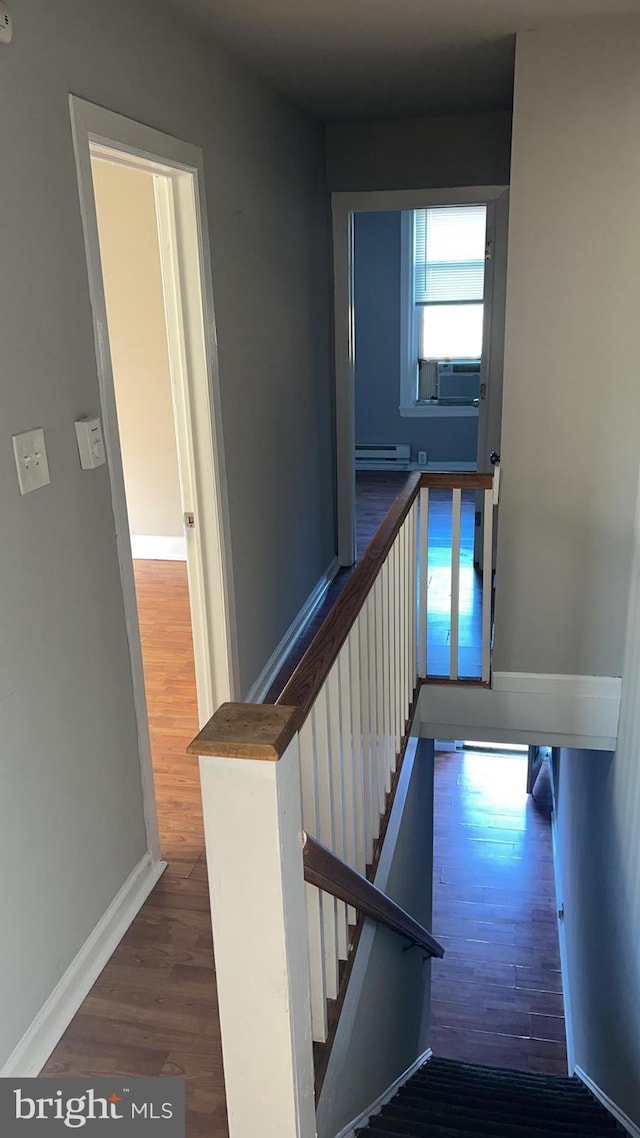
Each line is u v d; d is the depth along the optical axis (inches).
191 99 103.8
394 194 177.9
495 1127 105.1
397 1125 96.0
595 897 160.1
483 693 140.0
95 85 79.2
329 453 191.6
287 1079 56.6
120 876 89.7
